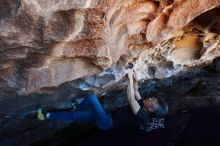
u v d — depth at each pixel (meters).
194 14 3.86
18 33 3.09
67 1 2.94
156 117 4.86
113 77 4.44
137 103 4.65
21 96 4.15
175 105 6.61
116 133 5.16
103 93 5.21
